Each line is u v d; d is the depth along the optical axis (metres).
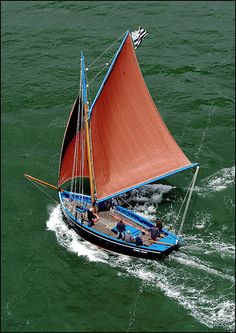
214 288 42.72
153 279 43.84
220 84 69.31
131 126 45.72
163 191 52.38
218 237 47.38
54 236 47.84
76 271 44.62
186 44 77.88
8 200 51.28
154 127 45.81
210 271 44.19
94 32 78.81
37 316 40.94
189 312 40.84
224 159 56.56
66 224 49.09
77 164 49.28
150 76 70.56
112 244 45.94
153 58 74.19
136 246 45.00
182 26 82.44
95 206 47.78
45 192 52.38
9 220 49.12
